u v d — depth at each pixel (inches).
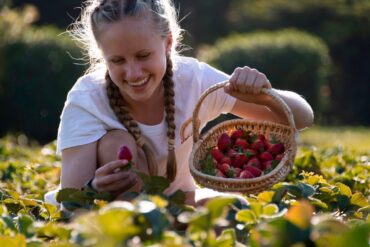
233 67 992.9
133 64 160.2
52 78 867.4
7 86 870.4
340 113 1350.9
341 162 255.9
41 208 165.9
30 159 299.9
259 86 160.2
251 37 1058.7
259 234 106.0
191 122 176.2
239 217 123.3
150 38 160.2
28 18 967.0
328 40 1375.5
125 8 159.8
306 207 105.8
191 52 1365.7
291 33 1045.8
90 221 102.9
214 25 1421.0
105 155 168.2
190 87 179.5
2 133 873.5
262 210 122.8
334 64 1375.5
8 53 871.7
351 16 1398.9
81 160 168.7
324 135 844.6
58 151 173.2
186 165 181.3
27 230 122.0
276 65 999.6
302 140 760.3
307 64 1005.2
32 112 869.2
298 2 1424.7
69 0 1402.6
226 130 174.2
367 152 309.6
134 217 110.5
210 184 153.8
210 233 107.7
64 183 169.8
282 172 154.3
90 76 176.7
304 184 153.9
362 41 1386.6
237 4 1461.6
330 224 105.4
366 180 208.2
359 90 1373.0
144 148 172.1
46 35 886.4
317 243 103.8
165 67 165.9
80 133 168.9
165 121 175.3
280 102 158.4
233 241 116.9
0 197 182.4
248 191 152.2
